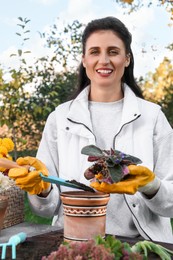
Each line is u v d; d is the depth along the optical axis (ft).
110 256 3.76
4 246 4.42
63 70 17.04
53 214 6.42
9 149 5.75
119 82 6.82
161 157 6.55
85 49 6.63
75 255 3.77
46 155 6.79
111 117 6.78
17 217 5.79
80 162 6.52
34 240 4.86
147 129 6.55
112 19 6.49
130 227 6.38
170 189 5.79
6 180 5.29
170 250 4.69
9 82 13.75
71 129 6.65
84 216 4.57
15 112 13.87
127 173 4.54
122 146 6.52
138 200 6.23
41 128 16.75
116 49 6.42
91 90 6.93
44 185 5.75
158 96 20.75
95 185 4.64
